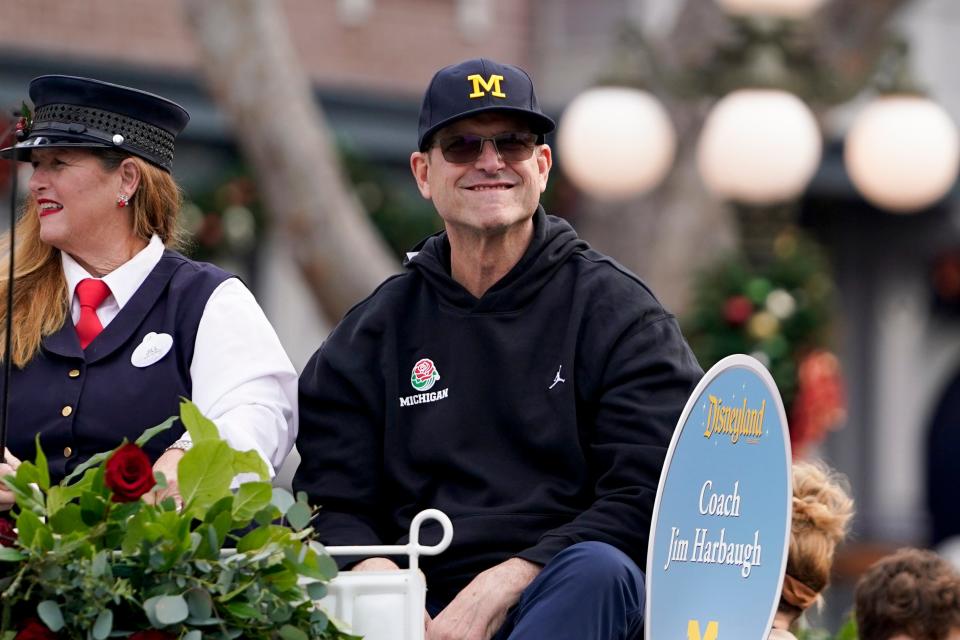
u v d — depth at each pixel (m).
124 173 10.79
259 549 8.72
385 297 11.12
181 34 33.06
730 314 21.47
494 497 10.57
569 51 37.94
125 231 10.87
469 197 10.66
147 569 8.50
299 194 22.61
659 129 22.95
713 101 22.92
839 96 22.84
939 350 41.34
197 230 25.42
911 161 22.91
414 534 9.40
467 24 37.12
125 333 10.62
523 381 10.70
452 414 10.75
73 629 8.42
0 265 10.88
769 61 21.80
